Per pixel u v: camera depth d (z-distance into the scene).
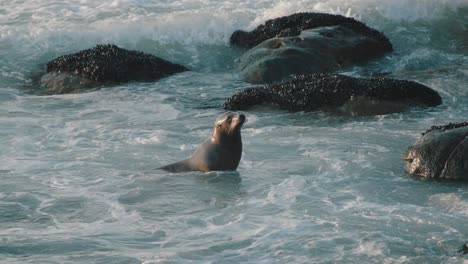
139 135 36.88
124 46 55.22
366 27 54.94
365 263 22.03
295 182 29.70
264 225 25.20
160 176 30.75
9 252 22.86
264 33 54.84
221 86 47.16
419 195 27.94
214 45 55.72
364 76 48.47
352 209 26.50
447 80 46.28
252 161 32.56
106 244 23.64
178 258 22.53
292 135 36.38
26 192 28.80
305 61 48.72
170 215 26.44
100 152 34.09
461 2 60.78
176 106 42.72
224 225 25.33
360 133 36.47
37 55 53.00
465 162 29.50
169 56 54.06
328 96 40.94
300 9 59.94
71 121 39.53
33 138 36.41
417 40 57.00
